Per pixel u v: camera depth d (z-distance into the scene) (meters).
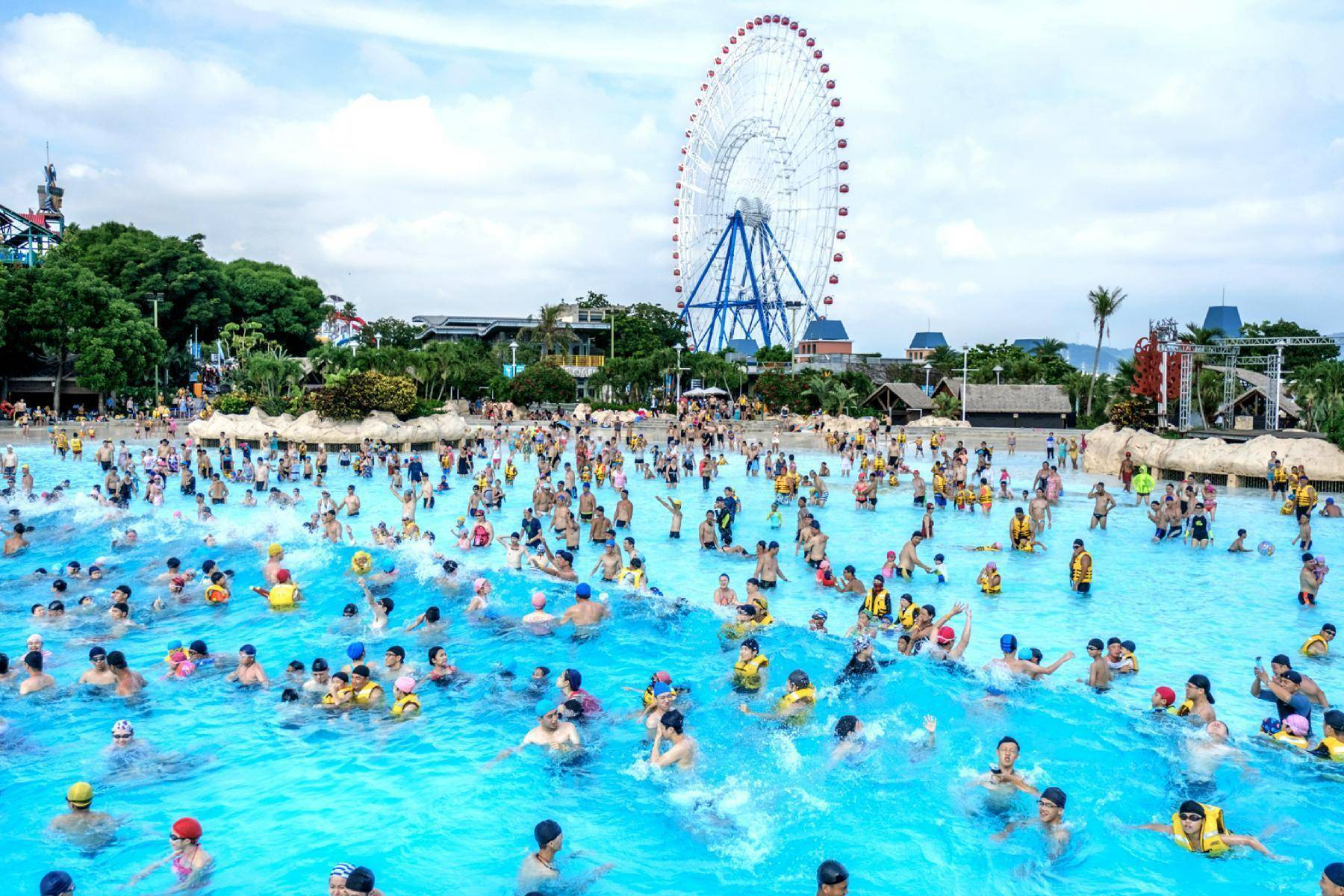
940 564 22.94
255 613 20.33
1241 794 11.64
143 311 94.62
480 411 87.44
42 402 79.94
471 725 14.20
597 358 116.62
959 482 35.84
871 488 34.94
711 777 12.45
